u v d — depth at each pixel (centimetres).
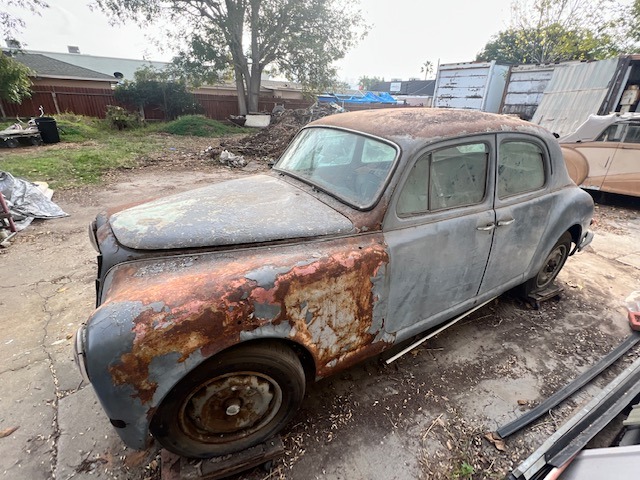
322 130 265
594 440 197
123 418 139
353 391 232
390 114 243
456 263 228
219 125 1861
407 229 200
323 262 169
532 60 1945
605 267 420
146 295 140
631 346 279
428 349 274
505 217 243
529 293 332
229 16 2048
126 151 1118
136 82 2112
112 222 197
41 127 1213
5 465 178
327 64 2295
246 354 154
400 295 206
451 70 1444
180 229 176
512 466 188
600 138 658
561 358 270
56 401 216
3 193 503
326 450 193
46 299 320
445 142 210
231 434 174
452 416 217
